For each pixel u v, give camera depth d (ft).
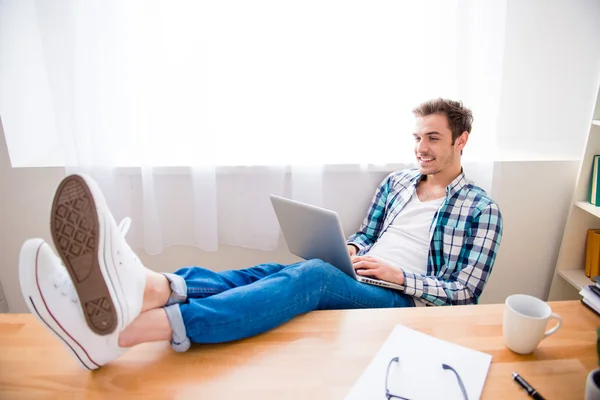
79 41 4.70
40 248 2.63
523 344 2.78
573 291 5.99
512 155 5.87
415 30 5.04
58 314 2.63
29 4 4.88
